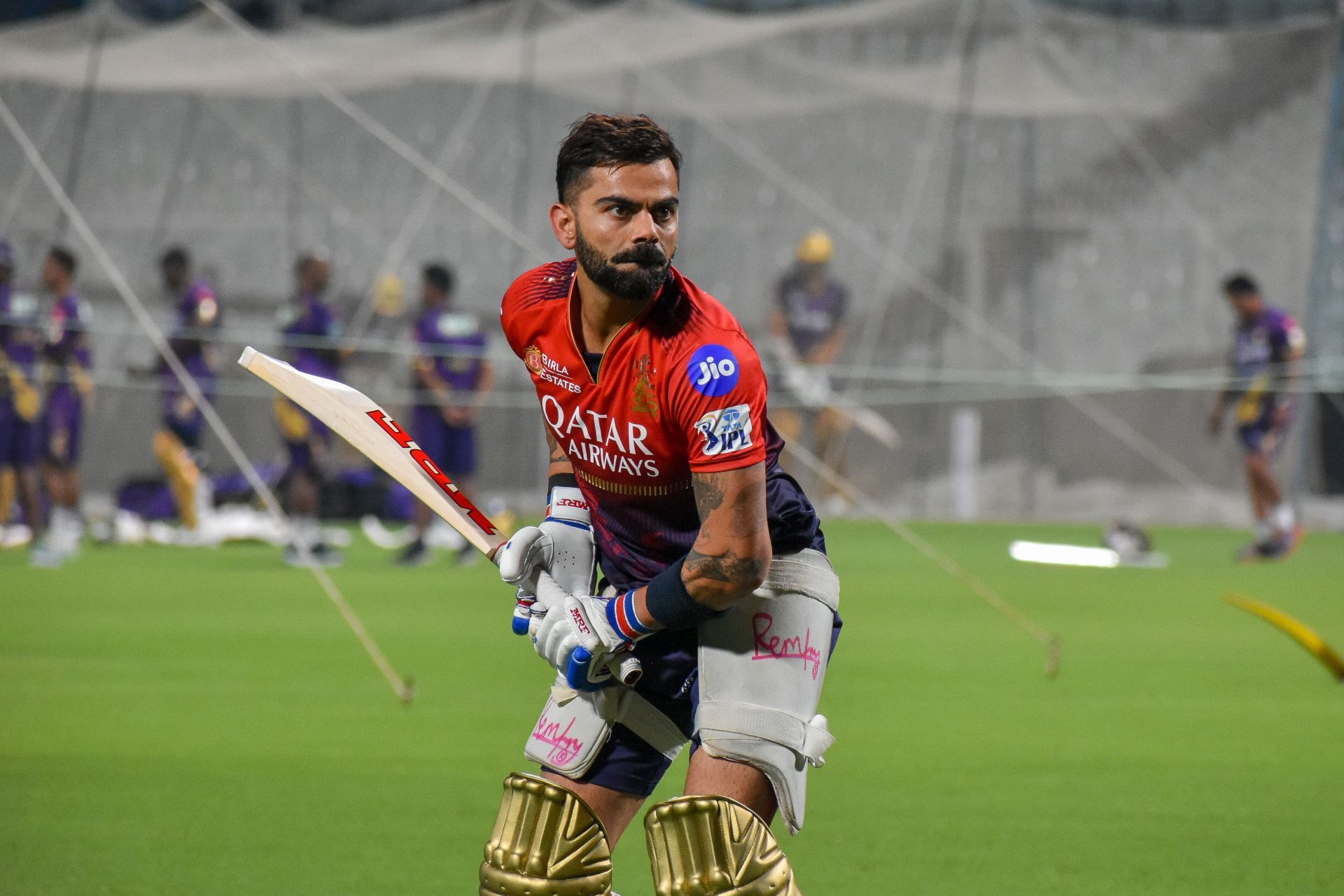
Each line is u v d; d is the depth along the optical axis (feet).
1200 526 190.70
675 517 30.94
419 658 82.64
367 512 164.66
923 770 56.65
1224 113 191.62
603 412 29.43
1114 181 193.88
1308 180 189.98
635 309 28.55
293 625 95.04
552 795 30.09
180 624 94.73
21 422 141.59
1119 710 68.54
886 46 193.57
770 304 199.41
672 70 198.29
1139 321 193.06
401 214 199.93
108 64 180.04
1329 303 187.32
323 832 47.29
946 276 196.13
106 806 50.08
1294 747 60.85
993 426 194.59
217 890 41.24
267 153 200.44
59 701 68.85
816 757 29.78
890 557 146.72
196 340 154.40
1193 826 48.73
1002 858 45.06
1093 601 110.63
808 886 42.24
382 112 200.13
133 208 198.39
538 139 199.72
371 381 194.29
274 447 193.67
